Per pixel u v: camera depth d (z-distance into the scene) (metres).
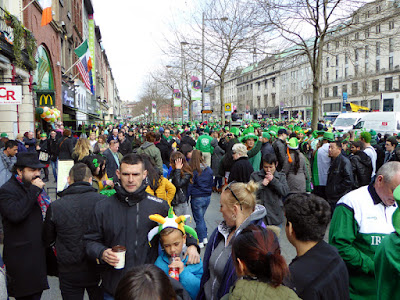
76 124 30.50
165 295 1.63
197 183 6.09
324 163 7.24
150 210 2.96
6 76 14.05
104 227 2.91
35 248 3.62
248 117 43.31
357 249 2.88
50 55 21.47
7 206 3.46
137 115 137.88
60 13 24.88
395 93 58.31
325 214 2.20
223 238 2.67
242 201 2.57
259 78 104.06
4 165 6.23
